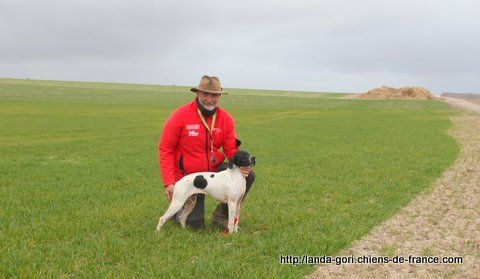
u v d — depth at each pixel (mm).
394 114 49938
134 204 8852
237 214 7117
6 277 5273
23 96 66438
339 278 5652
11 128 26531
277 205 9125
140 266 5621
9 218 7656
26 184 10922
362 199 9852
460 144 20984
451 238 7289
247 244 6609
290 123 35312
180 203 6797
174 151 7395
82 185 10852
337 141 21906
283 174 12695
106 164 14281
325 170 13359
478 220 8367
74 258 5875
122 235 6918
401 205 9391
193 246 6480
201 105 7168
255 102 76750
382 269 5957
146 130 27500
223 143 7586
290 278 5414
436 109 61250
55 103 55625
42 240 6562
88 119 34750
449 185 11555
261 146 19688
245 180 6965
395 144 20453
